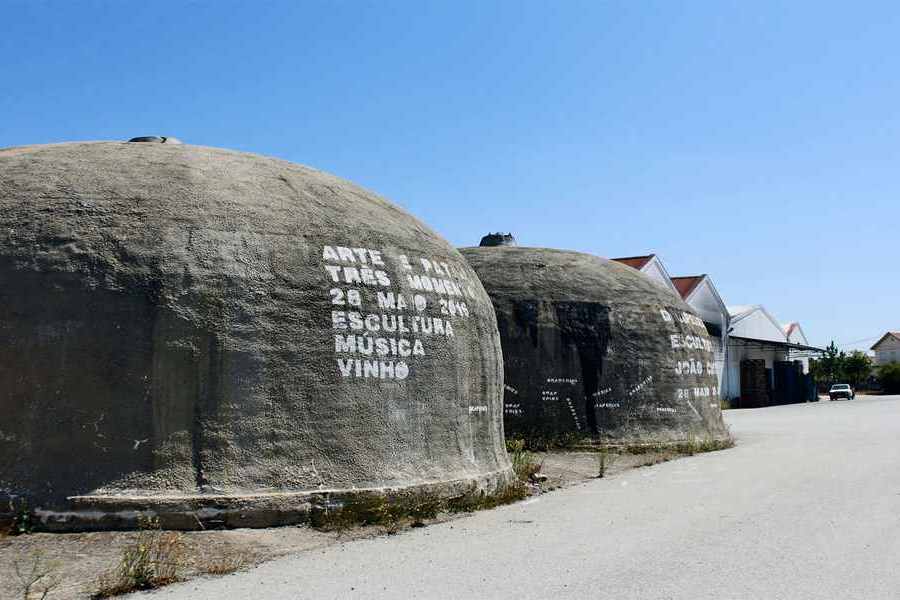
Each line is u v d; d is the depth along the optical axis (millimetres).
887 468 15578
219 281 9797
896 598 6695
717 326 48781
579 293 18953
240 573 7617
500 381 13234
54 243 9656
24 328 9312
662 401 19016
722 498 12000
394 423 10625
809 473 14852
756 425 29500
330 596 6828
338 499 9758
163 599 6758
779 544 8734
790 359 69188
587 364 18328
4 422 9164
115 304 9414
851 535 9188
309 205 11211
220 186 10789
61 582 7188
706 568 7688
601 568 7711
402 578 7402
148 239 9812
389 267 11188
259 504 9312
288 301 10109
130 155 11195
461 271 12727
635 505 11438
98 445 9148
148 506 8984
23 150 11578
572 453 17422
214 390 9516
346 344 10383
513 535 9328
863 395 73062
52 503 8953
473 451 11930
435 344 11398
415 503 10398
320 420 10000
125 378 9281
